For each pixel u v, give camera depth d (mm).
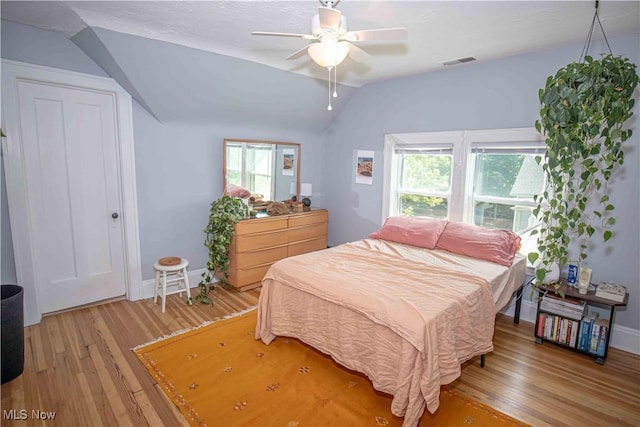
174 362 2385
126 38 2547
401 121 3920
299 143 4555
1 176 2562
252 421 1871
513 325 3076
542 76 2932
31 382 2135
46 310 2951
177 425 1832
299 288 2371
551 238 2641
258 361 2424
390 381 1881
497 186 3314
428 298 2023
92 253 3146
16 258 2674
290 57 2141
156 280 3293
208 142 3729
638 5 2074
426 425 1877
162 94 3109
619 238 2660
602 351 2490
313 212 4285
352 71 3613
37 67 2625
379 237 3541
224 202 3543
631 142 2559
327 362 2430
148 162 3330
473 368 2416
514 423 1900
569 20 2305
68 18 2381
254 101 3693
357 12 2191
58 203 2908
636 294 2627
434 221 3406
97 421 1847
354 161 4449
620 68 2162
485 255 2873
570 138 2322
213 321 3002
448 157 3629
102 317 3008
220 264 3539
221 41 2801
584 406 2049
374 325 1951
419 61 3250
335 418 1907
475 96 3334
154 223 3443
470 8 2131
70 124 2893
